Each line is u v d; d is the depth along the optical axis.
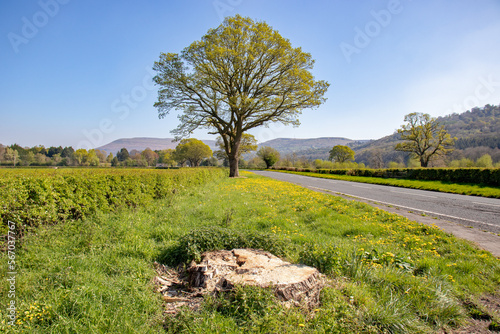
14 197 4.29
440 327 2.70
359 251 4.23
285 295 2.84
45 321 2.47
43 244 4.27
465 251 4.73
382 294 3.14
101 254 4.04
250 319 2.55
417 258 4.42
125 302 2.78
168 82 25.31
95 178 6.54
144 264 3.83
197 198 10.66
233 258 3.78
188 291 3.25
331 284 3.29
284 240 4.65
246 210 8.05
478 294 3.32
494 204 10.26
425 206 9.89
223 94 28.09
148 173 9.69
